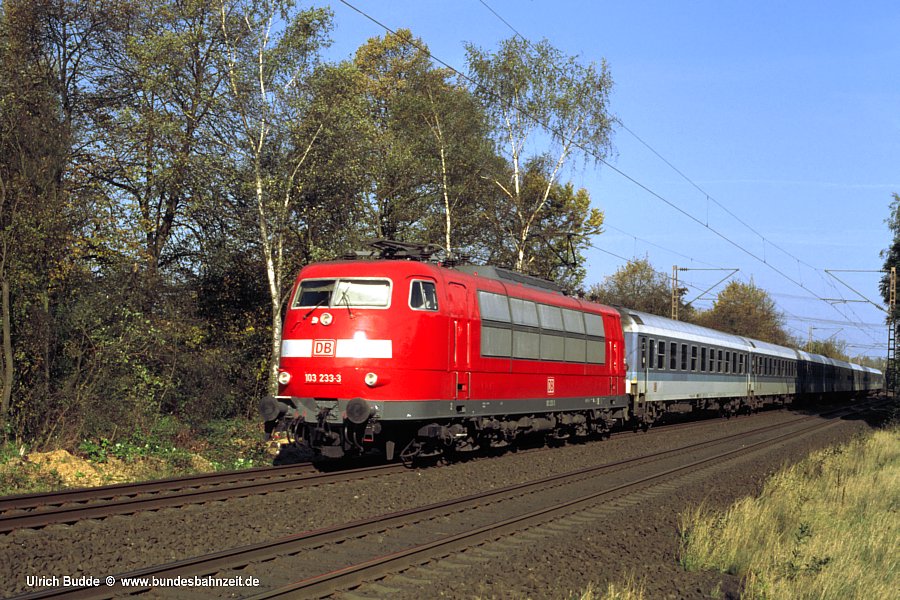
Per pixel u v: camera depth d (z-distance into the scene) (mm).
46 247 16016
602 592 7453
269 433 14305
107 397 16578
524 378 17359
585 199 47844
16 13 21812
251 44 22703
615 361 22531
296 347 14273
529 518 10453
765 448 22406
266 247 22688
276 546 8180
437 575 7762
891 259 43031
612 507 12180
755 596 7613
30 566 7441
